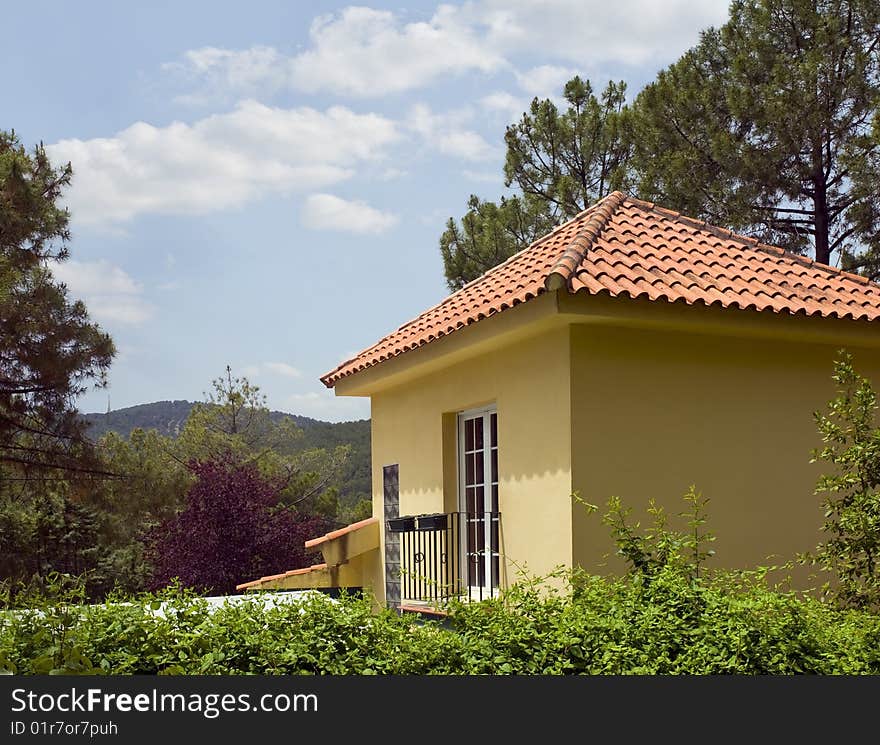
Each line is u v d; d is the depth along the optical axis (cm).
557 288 891
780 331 1006
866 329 1052
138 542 3491
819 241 2017
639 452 967
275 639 550
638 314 928
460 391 1169
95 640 539
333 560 1386
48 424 2166
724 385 1023
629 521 952
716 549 993
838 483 827
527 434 1014
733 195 1973
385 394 1410
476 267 2609
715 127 2045
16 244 2123
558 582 943
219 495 2584
